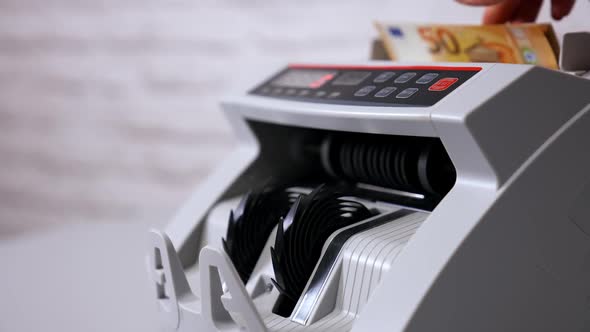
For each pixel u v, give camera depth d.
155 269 0.53
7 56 1.75
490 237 0.43
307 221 0.52
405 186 0.57
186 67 1.53
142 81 1.59
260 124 0.67
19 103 1.77
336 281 0.49
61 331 0.63
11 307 0.70
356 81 0.56
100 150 1.70
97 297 0.71
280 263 0.50
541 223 0.45
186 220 0.65
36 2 1.68
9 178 1.84
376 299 0.42
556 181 0.46
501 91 0.44
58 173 1.78
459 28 0.58
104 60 1.63
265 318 0.50
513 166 0.44
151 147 1.63
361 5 1.23
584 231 0.47
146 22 1.55
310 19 1.32
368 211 0.56
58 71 1.70
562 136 0.46
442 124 0.44
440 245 0.42
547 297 0.47
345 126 0.53
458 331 0.42
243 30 1.42
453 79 0.49
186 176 1.60
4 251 0.91
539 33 0.57
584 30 0.56
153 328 0.62
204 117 1.54
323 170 0.70
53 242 0.94
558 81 0.46
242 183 0.66
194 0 1.48
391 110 0.48
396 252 0.47
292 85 0.62
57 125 1.74
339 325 0.47
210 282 0.46
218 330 0.46
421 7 0.76
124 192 1.70
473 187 0.45
